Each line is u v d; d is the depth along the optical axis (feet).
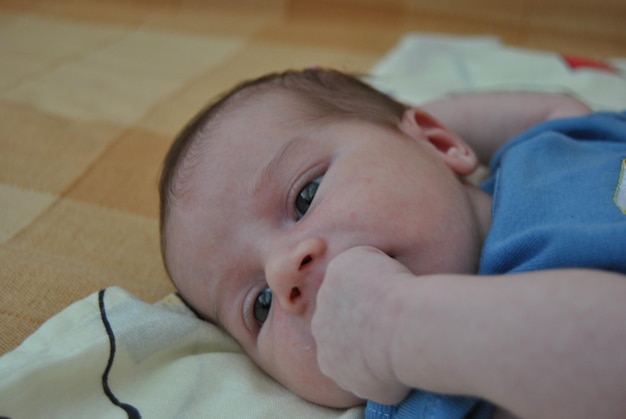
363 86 3.04
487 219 2.50
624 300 1.58
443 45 5.38
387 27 6.45
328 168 2.39
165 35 6.14
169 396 2.22
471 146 3.70
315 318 1.96
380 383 1.88
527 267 2.06
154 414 2.13
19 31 6.06
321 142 2.46
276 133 2.49
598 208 2.15
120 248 3.17
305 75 3.05
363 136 2.48
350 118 2.59
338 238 2.14
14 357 2.18
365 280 1.89
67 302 2.66
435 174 2.39
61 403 2.10
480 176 3.40
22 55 5.43
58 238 3.18
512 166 2.52
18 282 2.73
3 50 5.53
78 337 2.30
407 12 6.45
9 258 2.90
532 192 2.31
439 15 6.38
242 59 5.58
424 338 1.71
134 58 5.53
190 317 2.59
